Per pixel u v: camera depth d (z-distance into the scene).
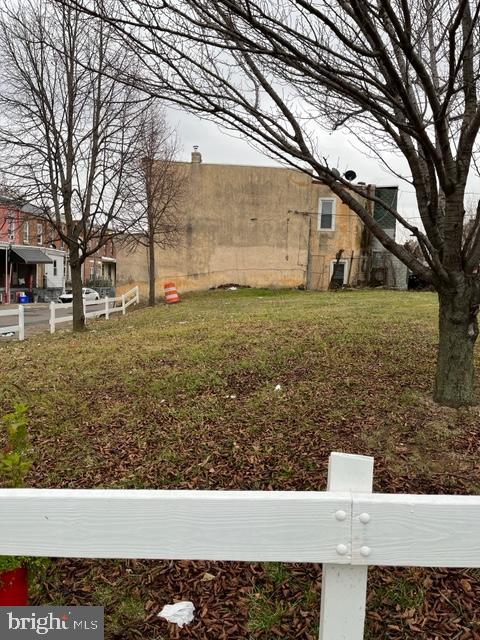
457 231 3.99
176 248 23.59
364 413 4.39
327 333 7.74
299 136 3.67
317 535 1.40
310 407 4.60
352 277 23.98
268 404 4.75
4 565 1.79
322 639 1.47
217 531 1.41
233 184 23.69
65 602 2.49
